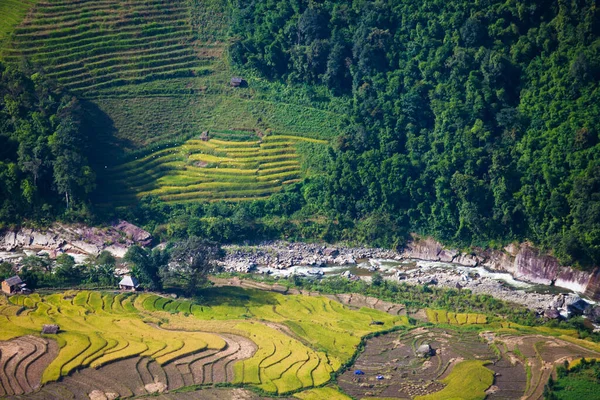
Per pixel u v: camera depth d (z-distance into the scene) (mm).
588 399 179125
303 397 185125
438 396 184000
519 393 185250
